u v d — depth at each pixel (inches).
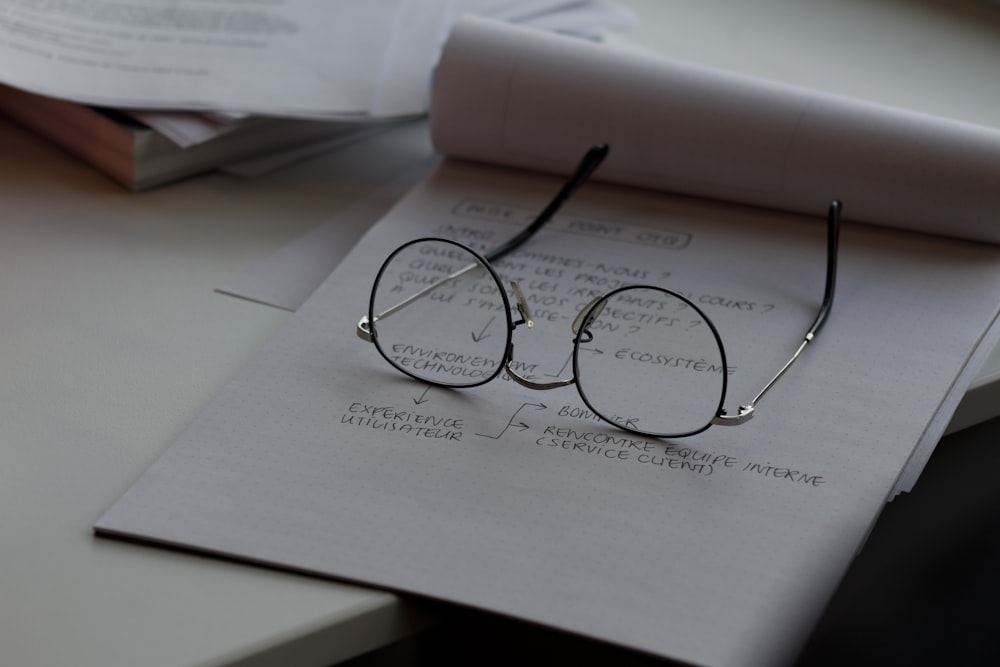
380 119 34.4
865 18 43.1
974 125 33.1
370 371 29.5
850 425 28.8
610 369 29.5
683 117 33.6
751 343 30.3
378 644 26.2
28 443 27.8
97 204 33.4
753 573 26.5
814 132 33.0
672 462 28.1
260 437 28.1
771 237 33.2
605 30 38.1
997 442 35.9
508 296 31.3
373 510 27.1
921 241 33.0
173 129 33.2
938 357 30.1
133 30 35.4
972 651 40.0
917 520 37.2
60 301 30.7
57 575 26.0
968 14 43.8
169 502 27.0
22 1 35.8
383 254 32.2
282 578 26.2
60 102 34.3
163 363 29.5
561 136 34.2
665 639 25.7
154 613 25.7
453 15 37.2
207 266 31.9
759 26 42.1
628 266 32.2
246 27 35.9
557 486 27.6
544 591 26.1
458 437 28.3
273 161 35.2
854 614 38.4
